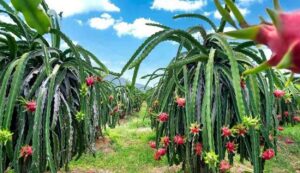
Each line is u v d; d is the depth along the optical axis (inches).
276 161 259.1
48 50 133.6
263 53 128.3
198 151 123.9
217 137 122.0
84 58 141.3
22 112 127.0
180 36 130.6
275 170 245.1
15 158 125.1
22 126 126.5
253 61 137.6
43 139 128.7
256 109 114.7
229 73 126.6
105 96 225.6
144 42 110.3
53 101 134.7
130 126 437.1
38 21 22.3
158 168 256.5
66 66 136.3
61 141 132.3
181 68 135.4
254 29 10.0
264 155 123.0
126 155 290.2
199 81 129.6
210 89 116.1
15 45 128.7
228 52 112.4
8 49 134.3
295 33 8.2
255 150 120.3
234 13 12.9
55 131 135.9
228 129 121.1
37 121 121.6
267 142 127.6
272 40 9.2
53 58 135.3
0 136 114.1
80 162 263.7
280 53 8.7
